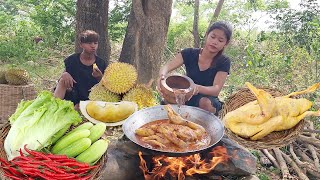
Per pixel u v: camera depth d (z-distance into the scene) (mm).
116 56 9820
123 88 3752
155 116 2977
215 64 4012
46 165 2170
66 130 2525
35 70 8586
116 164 3084
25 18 13727
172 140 2561
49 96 2570
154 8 5793
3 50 9328
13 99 4762
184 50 4145
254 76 6734
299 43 7746
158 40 5918
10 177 2152
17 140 2352
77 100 4375
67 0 11211
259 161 4148
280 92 2971
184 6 16234
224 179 3232
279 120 2410
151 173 3143
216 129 2758
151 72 6004
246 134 2463
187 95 3254
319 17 8461
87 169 2234
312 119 5008
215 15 10328
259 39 8172
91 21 6578
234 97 3059
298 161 3955
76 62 4332
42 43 10109
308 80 6426
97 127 2521
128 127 2756
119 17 10328
